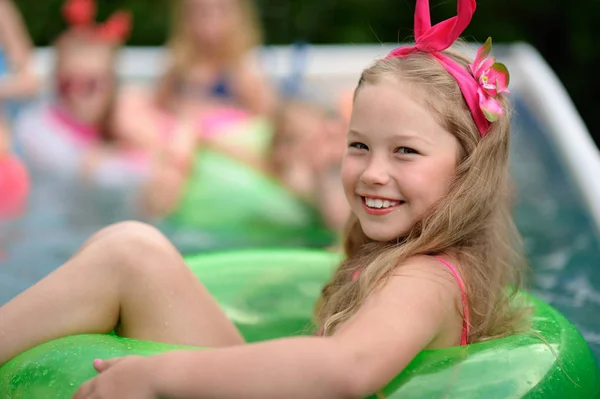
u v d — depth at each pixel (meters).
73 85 4.33
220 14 4.61
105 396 1.42
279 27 7.53
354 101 1.77
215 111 4.52
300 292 2.49
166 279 1.78
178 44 4.70
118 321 1.81
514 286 2.03
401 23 7.52
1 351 1.69
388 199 1.68
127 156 4.25
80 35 4.50
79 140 4.33
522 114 4.51
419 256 1.67
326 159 3.94
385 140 1.67
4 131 4.34
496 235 1.91
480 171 1.74
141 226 1.86
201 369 1.39
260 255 2.63
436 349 1.57
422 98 1.67
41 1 7.38
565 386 1.62
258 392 1.36
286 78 4.83
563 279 2.88
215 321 1.83
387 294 1.54
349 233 2.00
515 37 6.93
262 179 4.00
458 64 1.78
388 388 1.47
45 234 3.48
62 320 1.72
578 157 3.92
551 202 3.64
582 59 6.64
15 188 3.96
